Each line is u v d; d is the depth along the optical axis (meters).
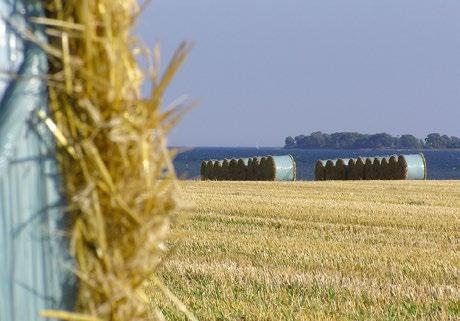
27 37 5.43
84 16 5.30
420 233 29.31
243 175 85.25
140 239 5.40
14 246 5.34
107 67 5.33
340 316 15.66
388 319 15.55
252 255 23.00
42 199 5.38
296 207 38.66
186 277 19.16
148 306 5.66
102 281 5.33
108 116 5.32
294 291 17.98
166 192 5.52
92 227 5.34
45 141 5.38
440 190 56.53
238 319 15.12
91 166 5.32
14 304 5.34
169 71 5.44
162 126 5.52
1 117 5.31
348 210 37.25
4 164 5.28
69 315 5.32
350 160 85.62
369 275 20.05
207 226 30.52
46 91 5.39
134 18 5.52
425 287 18.42
